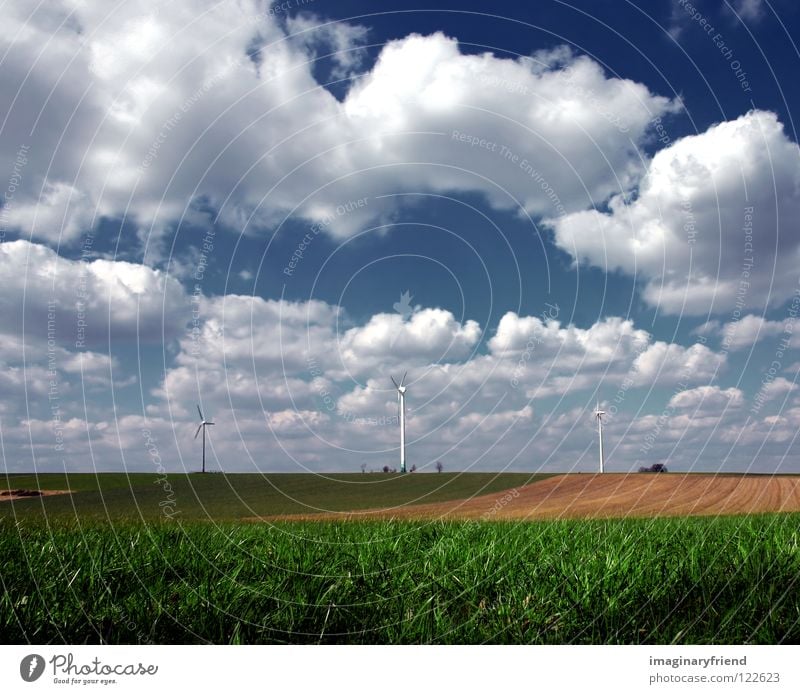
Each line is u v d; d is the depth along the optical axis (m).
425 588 4.66
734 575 4.70
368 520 11.12
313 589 4.57
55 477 51.41
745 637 3.91
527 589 4.62
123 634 3.96
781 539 6.30
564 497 33.19
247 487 42.38
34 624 4.02
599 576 4.80
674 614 4.17
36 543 6.53
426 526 8.81
